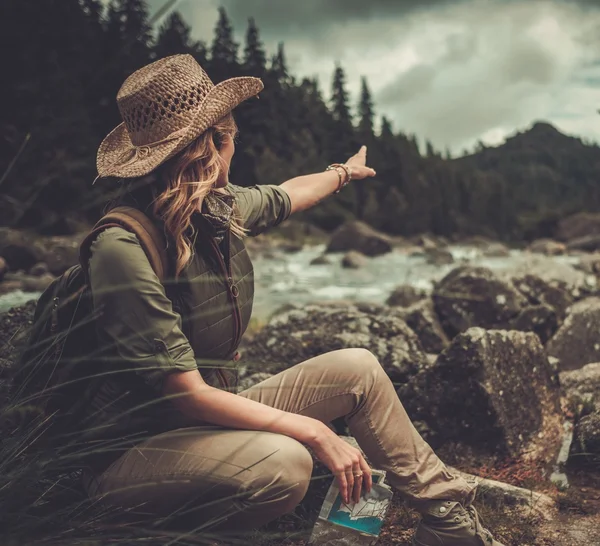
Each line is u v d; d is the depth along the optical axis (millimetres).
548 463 2957
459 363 3012
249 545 1803
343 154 56062
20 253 14414
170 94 1816
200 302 1853
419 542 2018
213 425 1898
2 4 17344
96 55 15688
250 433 1801
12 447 1666
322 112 58750
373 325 3674
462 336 3031
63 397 1835
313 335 3643
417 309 5387
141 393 1842
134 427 1863
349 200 49906
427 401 3084
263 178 39281
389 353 3469
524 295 6305
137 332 1716
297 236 34625
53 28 16688
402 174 55750
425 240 29984
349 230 24812
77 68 14625
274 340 3705
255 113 45906
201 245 1869
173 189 1762
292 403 2027
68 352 1829
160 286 1758
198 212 1821
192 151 1780
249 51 49719
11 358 2133
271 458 1743
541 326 5418
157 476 1774
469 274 5664
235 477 1738
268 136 47250
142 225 1782
